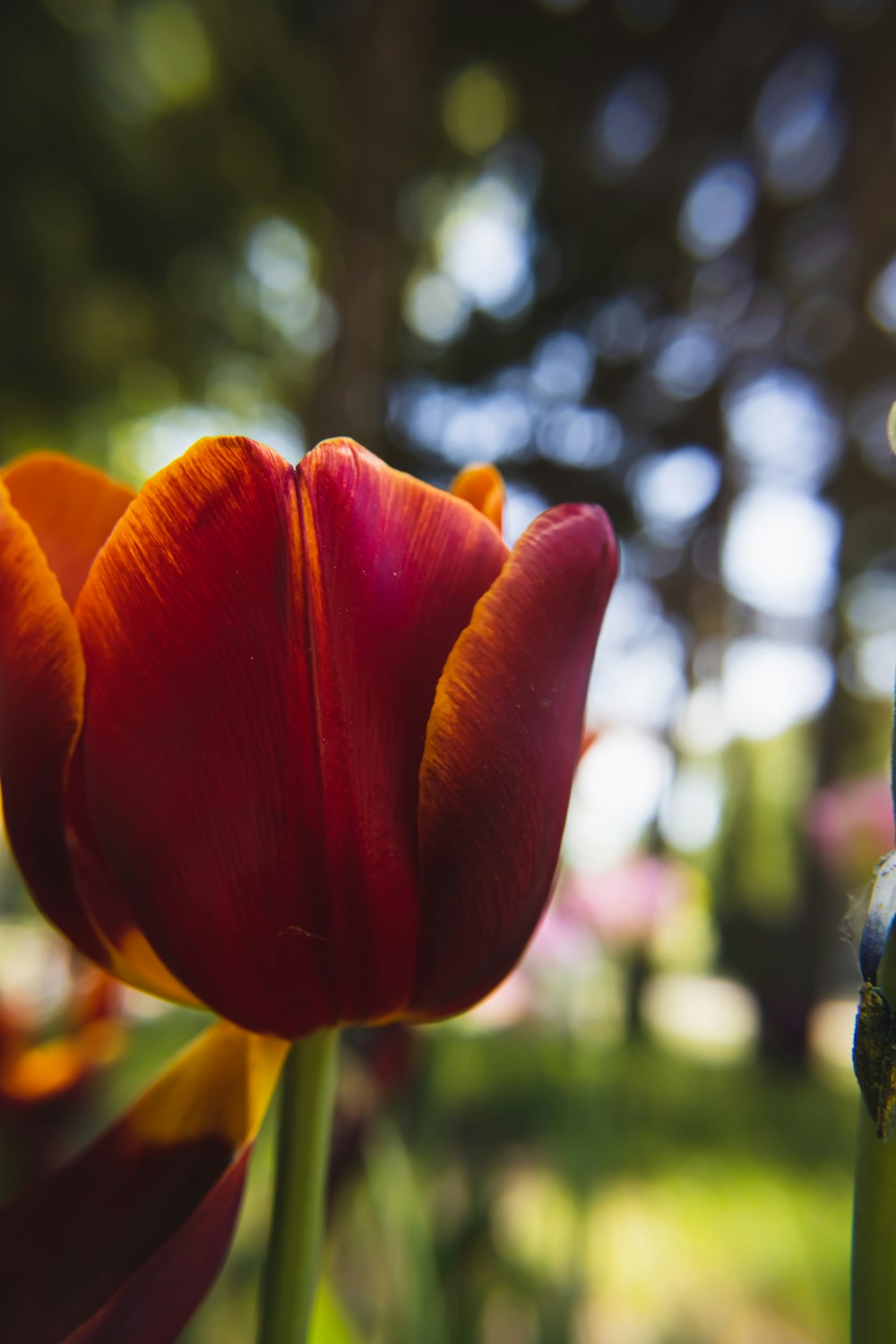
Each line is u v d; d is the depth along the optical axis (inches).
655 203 327.9
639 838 150.6
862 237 301.3
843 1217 136.2
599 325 350.3
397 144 242.8
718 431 350.9
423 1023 23.9
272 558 20.0
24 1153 53.9
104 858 22.6
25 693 20.7
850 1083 217.8
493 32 312.2
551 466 351.6
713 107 310.2
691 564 362.6
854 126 294.8
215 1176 24.5
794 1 286.4
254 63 303.4
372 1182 57.1
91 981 55.2
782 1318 105.3
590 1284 85.0
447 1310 59.9
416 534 21.5
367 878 21.1
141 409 380.5
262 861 20.5
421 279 355.3
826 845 134.0
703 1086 194.9
